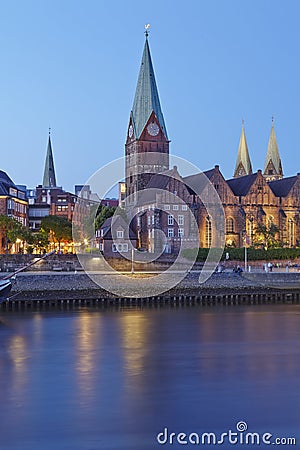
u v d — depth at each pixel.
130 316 68.50
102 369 39.69
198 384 35.56
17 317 67.12
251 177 162.75
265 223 158.38
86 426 27.50
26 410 29.97
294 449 24.77
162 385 35.28
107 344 49.62
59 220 165.12
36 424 27.75
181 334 55.28
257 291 88.62
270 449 24.78
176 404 31.12
